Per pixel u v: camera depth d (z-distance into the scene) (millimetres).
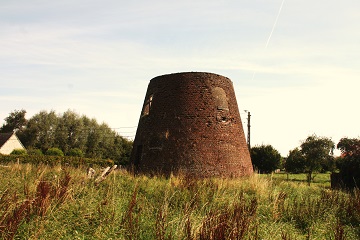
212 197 8906
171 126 17766
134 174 17625
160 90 18969
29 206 6156
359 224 7762
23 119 73375
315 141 30359
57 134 52062
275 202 8438
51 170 14609
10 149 46531
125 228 5863
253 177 15711
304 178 33031
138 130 19984
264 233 6070
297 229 7172
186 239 5016
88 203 7121
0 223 5031
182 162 16875
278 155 40969
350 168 20281
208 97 18359
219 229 4922
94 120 54812
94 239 5434
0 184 8891
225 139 18000
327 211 8703
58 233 5387
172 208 7887
